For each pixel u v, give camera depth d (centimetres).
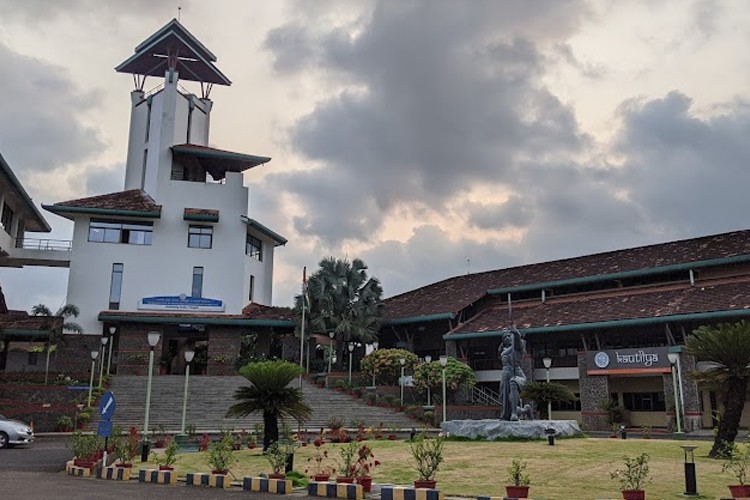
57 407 3375
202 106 5950
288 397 2027
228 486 1455
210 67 5866
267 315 5175
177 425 3403
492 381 4444
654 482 1396
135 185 5628
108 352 4881
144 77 5975
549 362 3612
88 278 5109
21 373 4331
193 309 5159
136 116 5803
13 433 2602
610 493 1262
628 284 4362
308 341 4875
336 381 4322
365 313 4772
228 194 5469
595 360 3872
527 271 5138
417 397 4162
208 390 4088
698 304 3700
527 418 2667
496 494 1255
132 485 1482
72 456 2244
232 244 5400
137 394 3938
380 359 4253
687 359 3519
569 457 1794
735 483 1382
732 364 1897
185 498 1238
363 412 3847
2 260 5134
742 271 3900
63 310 4600
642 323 3756
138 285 5181
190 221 5362
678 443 2211
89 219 5212
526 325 4278
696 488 1293
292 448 1617
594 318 4022
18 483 1459
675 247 4469
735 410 1892
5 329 4547
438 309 4862
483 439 2380
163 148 5447
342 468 1526
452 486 1372
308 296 4819
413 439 2467
